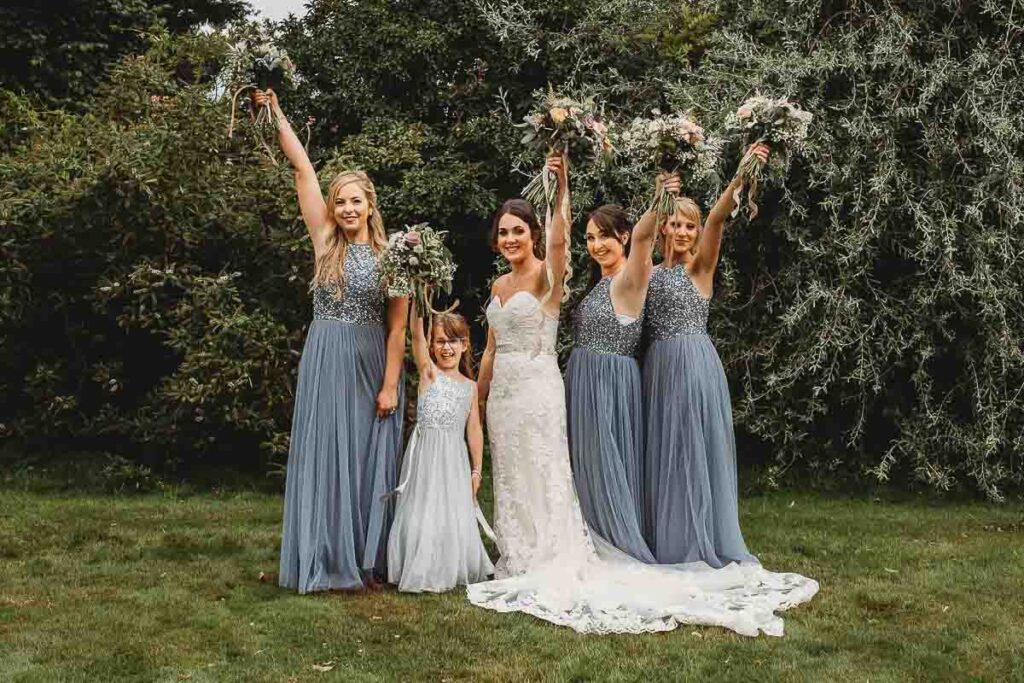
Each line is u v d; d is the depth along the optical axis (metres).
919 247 7.02
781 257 7.76
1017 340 7.05
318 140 10.14
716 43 8.38
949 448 7.36
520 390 4.80
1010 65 7.07
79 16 11.09
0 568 4.98
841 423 7.91
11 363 8.05
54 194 7.68
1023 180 7.01
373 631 3.98
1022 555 5.34
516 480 4.79
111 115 8.58
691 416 4.85
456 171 9.26
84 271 7.90
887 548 5.55
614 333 4.93
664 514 4.86
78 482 7.55
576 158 4.59
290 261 7.54
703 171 4.72
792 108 4.60
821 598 4.49
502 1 9.23
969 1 7.43
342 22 9.96
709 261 4.95
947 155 7.23
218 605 4.34
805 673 3.52
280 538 5.72
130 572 4.91
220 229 7.83
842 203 7.23
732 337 7.74
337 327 4.71
